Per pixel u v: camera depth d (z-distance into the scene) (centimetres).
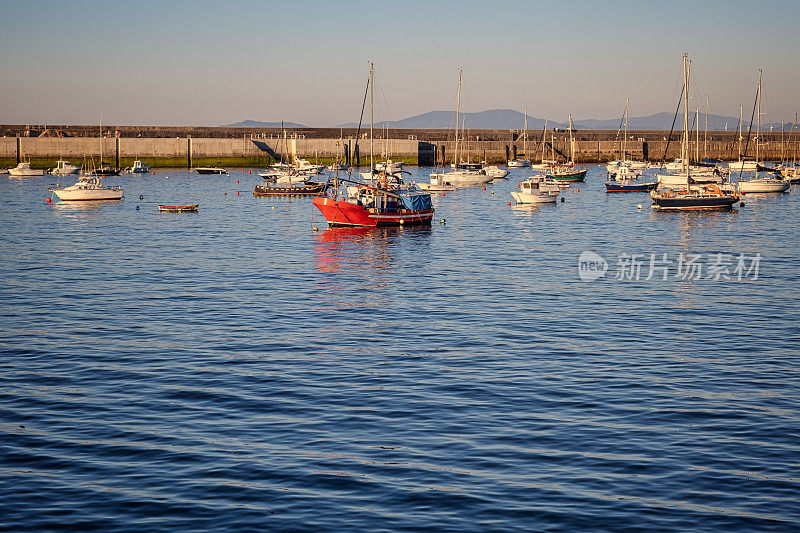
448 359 2583
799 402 2148
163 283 4044
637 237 6106
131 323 3127
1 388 2283
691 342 2808
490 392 2234
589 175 15525
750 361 2561
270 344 2789
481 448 1831
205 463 1752
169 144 15600
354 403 2142
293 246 5525
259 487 1638
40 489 1628
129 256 5044
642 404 2133
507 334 2928
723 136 19275
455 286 3938
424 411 2077
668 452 1805
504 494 1605
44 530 1472
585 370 2456
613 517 1514
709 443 1859
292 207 8744
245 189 11450
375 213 6550
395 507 1555
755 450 1816
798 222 7119
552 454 1795
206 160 15838
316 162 15212
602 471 1708
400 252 5216
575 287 3900
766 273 4328
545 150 18762
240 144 15950
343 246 5509
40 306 3459
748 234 6247
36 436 1909
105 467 1733
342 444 1858
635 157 18888
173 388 2281
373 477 1683
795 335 2906
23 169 13838
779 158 19362
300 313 3306
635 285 3959
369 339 2858
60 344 2795
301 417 2038
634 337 2883
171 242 5769
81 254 5134
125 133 15725
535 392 2234
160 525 1490
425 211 6788
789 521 1496
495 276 4244
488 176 12481
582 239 5972
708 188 8388
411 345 2767
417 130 18175
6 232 6378
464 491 1619
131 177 13838
